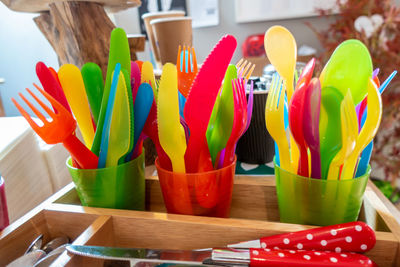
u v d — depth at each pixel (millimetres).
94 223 290
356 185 272
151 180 410
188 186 310
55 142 297
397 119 1291
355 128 231
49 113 281
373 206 303
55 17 492
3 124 510
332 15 1592
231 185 336
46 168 508
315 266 226
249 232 270
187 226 284
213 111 318
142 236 302
